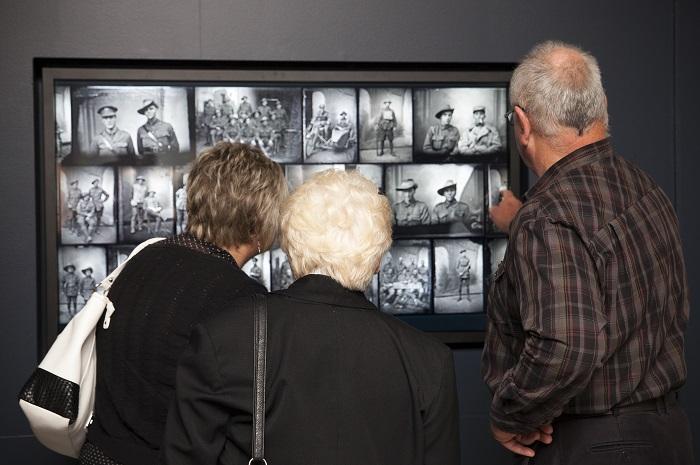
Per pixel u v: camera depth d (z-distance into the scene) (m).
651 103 3.29
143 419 1.62
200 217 1.78
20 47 2.93
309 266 1.47
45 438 1.78
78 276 2.99
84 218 2.98
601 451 1.79
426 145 3.17
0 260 2.95
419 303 3.19
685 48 3.30
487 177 3.21
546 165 1.92
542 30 3.22
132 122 3.00
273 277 3.10
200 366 1.36
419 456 1.42
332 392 1.38
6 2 2.92
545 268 1.70
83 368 1.74
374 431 1.39
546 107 1.86
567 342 1.62
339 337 1.41
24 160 2.95
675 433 1.85
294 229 1.48
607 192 1.81
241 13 3.05
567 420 1.84
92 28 2.97
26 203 2.96
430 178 3.17
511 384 1.73
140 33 2.99
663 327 1.83
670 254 1.86
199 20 3.02
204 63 3.07
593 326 1.64
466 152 3.19
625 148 3.29
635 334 1.78
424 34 3.16
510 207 2.74
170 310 1.65
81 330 1.71
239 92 3.06
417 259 3.18
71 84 2.97
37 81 3.01
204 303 1.65
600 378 1.78
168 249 1.78
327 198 1.48
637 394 1.80
